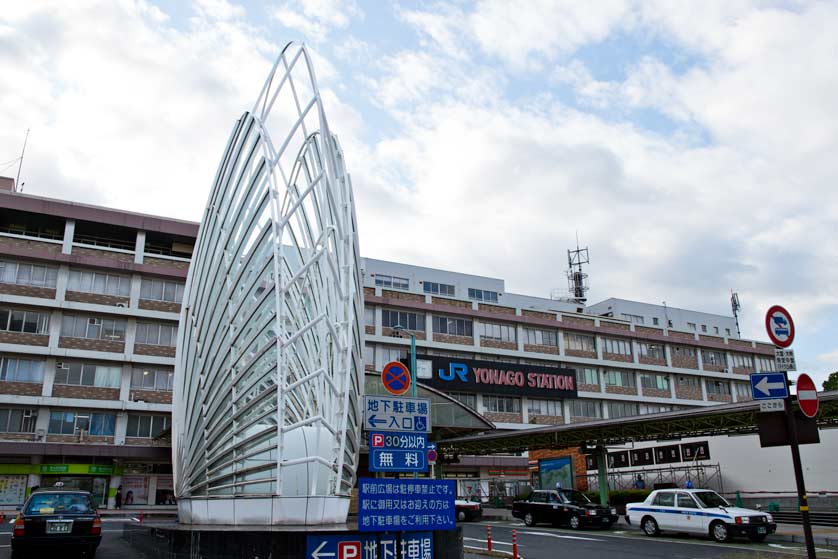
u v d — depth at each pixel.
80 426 44.94
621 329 70.81
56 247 46.47
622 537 23.55
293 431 17.47
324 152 18.45
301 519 15.10
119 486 44.81
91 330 46.50
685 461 36.34
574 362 67.00
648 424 31.14
